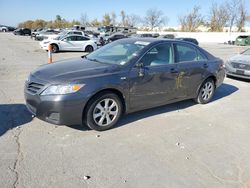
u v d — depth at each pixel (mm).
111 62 5105
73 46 20859
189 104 6469
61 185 3182
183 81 5770
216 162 3840
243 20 53875
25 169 3453
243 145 4406
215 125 5223
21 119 5008
